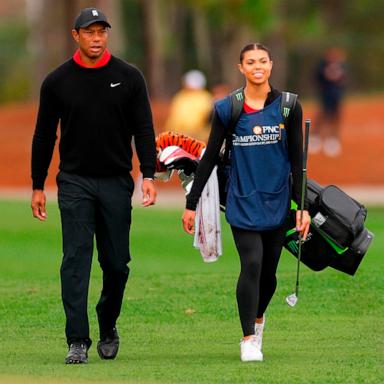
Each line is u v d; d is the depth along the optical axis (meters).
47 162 29.84
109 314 29.56
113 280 29.38
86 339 28.75
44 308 37.31
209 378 26.42
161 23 162.12
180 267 47.88
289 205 28.75
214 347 31.14
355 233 29.17
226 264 48.91
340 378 26.45
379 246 51.47
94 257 49.19
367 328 33.56
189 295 39.06
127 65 29.06
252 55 28.22
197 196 28.83
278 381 26.08
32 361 29.03
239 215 28.41
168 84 170.50
